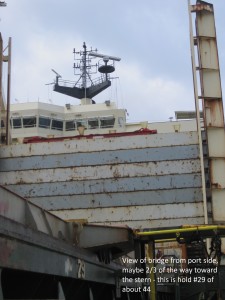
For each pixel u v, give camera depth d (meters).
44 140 25.88
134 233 12.05
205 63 25.36
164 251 21.45
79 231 10.38
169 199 22.86
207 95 24.73
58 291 8.16
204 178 22.67
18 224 6.27
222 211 22.53
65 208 23.50
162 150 23.58
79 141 24.45
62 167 24.16
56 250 7.72
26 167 24.41
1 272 6.12
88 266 9.76
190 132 23.64
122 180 23.50
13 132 63.75
